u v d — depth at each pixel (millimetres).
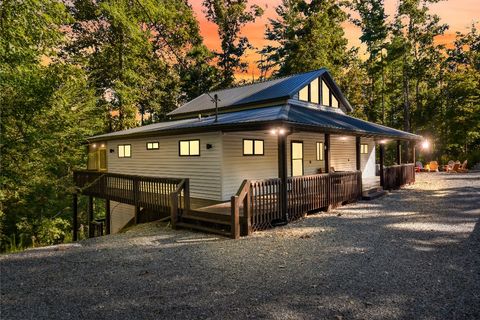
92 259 6125
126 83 24672
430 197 13234
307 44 30797
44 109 11156
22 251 6793
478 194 13703
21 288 4727
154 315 3797
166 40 26547
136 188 11188
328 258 5797
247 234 7695
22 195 13195
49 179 12922
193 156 12383
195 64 34875
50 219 14500
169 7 18047
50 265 5797
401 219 9141
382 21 35938
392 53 33031
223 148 11438
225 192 11477
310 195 9859
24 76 9453
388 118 41031
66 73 10938
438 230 7770
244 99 16062
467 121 29547
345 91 35344
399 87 38094
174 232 8344
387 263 5461
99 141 17047
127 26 14055
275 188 8734
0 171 10500
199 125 10305
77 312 3932
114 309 3984
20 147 10844
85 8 21688
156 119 32250
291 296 4230
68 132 13164
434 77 37594
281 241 7059
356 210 10695
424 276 4844
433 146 34312
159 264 5703
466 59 39844
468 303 3939
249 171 12500
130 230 8961
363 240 6988
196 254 6266
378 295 4207
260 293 4348
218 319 3666
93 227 14273
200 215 8734
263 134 13227
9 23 8383
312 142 16250
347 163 19109
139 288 4629
